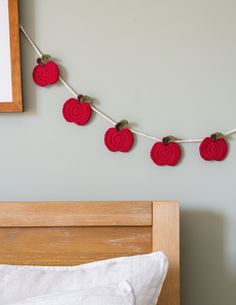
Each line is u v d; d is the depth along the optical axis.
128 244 1.33
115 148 1.41
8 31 1.37
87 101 1.41
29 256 1.33
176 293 1.31
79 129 1.42
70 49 1.41
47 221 1.32
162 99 1.42
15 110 1.38
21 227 1.33
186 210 1.43
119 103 1.42
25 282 1.16
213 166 1.42
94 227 1.33
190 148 1.42
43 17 1.41
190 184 1.42
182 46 1.41
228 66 1.41
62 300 1.04
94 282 1.15
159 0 1.40
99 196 1.43
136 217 1.32
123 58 1.41
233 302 1.42
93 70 1.42
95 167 1.43
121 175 1.43
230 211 1.42
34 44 1.41
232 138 1.42
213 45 1.41
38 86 1.42
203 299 1.43
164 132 1.42
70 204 1.32
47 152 1.43
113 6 1.40
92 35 1.41
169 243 1.32
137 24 1.41
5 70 1.38
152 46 1.41
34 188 1.43
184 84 1.41
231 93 1.41
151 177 1.43
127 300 1.03
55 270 1.22
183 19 1.40
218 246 1.43
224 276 1.43
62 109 1.42
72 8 1.41
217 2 1.40
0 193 1.43
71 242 1.33
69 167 1.43
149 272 1.16
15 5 1.36
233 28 1.40
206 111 1.42
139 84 1.42
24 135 1.43
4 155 1.43
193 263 1.43
